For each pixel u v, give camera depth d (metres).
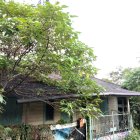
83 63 6.82
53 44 6.04
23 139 8.16
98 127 11.97
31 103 9.42
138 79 19.23
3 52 6.30
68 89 7.80
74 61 6.05
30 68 6.60
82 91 7.48
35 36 5.66
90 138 10.84
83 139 10.95
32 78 8.25
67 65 6.21
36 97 7.91
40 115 9.81
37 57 6.28
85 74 7.25
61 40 6.01
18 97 7.72
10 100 8.48
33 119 9.41
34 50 6.18
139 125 17.78
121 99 17.11
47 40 5.85
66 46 6.21
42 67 6.46
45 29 5.61
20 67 6.73
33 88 8.88
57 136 9.81
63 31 5.69
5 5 5.75
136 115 17.97
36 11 5.52
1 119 8.05
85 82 7.38
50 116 10.35
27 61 6.58
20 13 5.93
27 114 9.14
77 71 6.87
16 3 5.89
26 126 8.47
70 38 5.98
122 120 14.59
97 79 17.89
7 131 6.65
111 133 12.79
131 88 19.44
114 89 15.16
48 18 5.53
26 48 6.19
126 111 16.83
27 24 5.38
